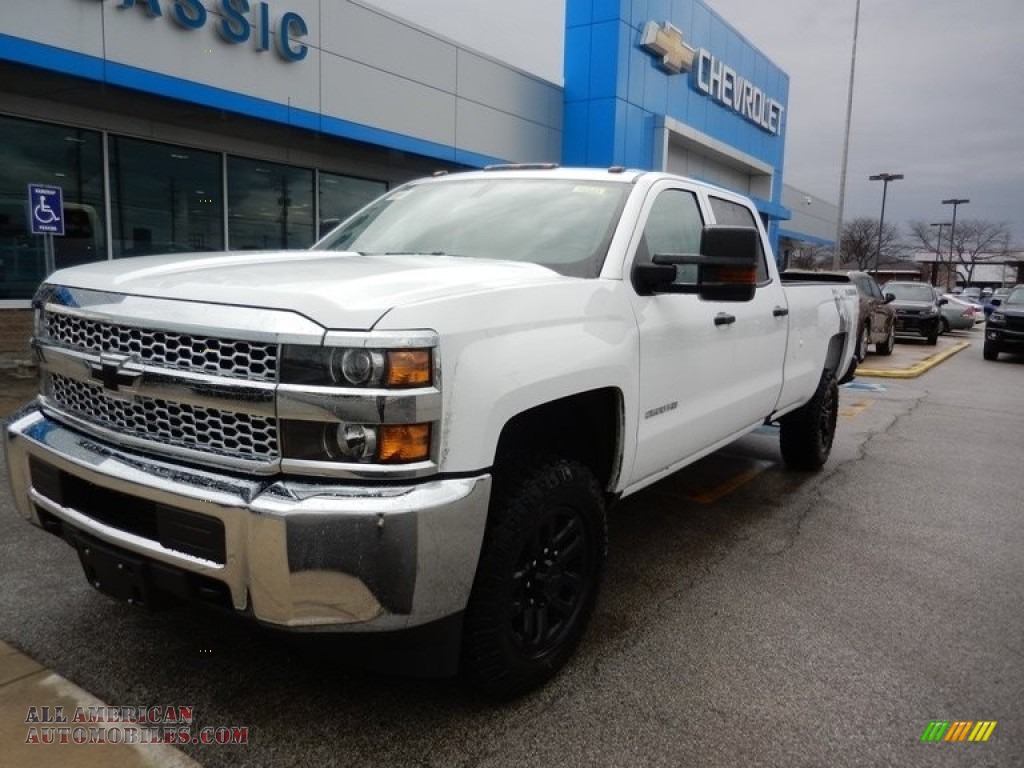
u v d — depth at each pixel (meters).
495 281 2.73
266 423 2.29
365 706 2.81
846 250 68.00
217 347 2.34
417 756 2.54
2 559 3.95
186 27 10.13
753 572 4.21
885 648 3.38
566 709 2.84
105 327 2.61
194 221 11.96
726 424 4.38
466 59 14.92
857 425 8.70
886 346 17.67
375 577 2.23
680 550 4.53
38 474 2.84
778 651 3.32
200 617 3.43
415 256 3.39
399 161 14.70
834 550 4.60
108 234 10.91
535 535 2.82
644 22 18.22
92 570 2.67
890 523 5.14
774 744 2.67
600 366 2.98
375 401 2.19
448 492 2.33
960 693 3.03
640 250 3.50
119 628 3.30
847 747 2.66
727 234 3.18
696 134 20.66
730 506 5.43
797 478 6.24
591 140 17.97
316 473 2.25
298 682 2.95
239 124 11.57
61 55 8.95
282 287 2.38
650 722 2.77
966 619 3.69
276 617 2.25
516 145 16.61
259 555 2.22
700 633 3.47
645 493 5.69
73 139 10.48
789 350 5.19
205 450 2.41
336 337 2.19
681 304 3.69
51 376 2.95
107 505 2.63
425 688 2.94
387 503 2.22
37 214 8.05
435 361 2.28
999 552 4.63
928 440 7.95
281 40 11.34
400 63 13.47
